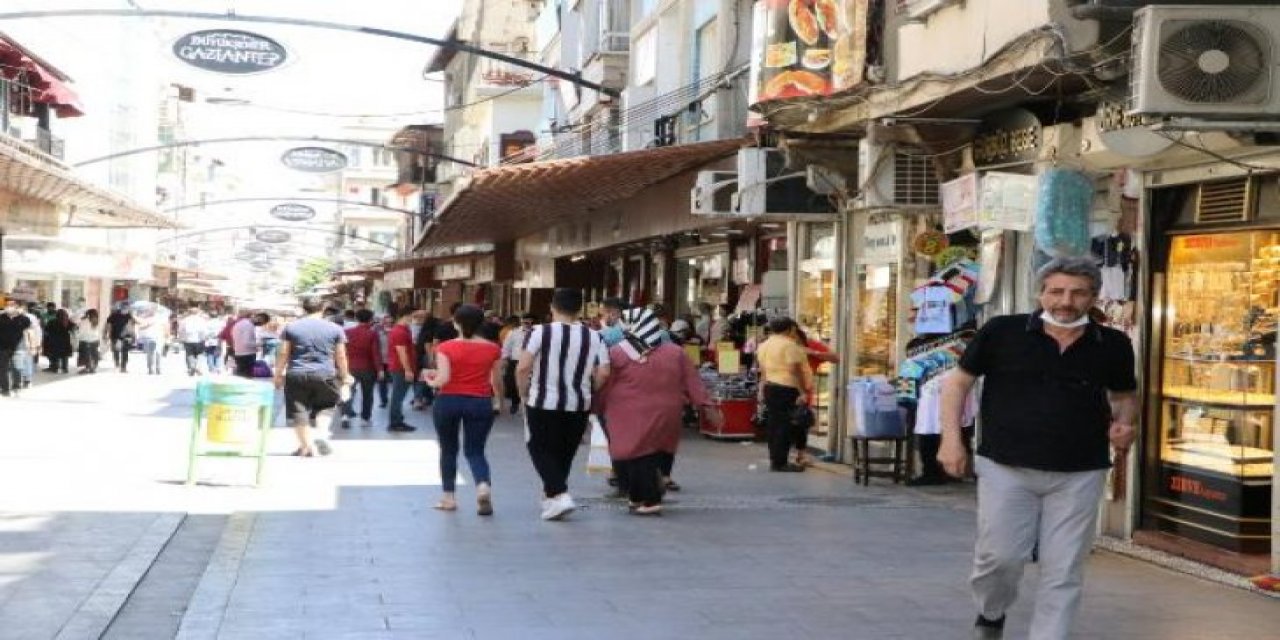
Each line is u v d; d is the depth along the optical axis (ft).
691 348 70.28
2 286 122.01
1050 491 19.56
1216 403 30.66
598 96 96.89
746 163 51.62
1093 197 34.88
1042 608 19.54
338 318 66.59
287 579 27.22
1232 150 28.73
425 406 77.92
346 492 40.65
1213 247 30.73
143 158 191.21
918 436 45.14
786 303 63.72
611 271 111.14
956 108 38.50
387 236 369.09
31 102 104.99
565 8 117.19
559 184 65.92
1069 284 19.45
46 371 115.96
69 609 24.43
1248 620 24.61
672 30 82.12
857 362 52.01
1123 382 19.74
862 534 34.37
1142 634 23.39
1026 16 31.86
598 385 36.45
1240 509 29.71
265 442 41.93
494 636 22.66
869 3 43.70
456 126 196.24
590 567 29.12
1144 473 32.65
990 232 40.65
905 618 24.50
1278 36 22.47
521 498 40.09
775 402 49.26
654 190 77.10
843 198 49.78
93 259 150.82
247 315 93.56
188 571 28.91
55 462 47.32
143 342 117.29
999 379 19.94
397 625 23.34
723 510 38.65
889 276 49.21
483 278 142.51
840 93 40.14
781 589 27.02
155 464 47.37
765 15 45.62
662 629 23.35
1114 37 28.12
